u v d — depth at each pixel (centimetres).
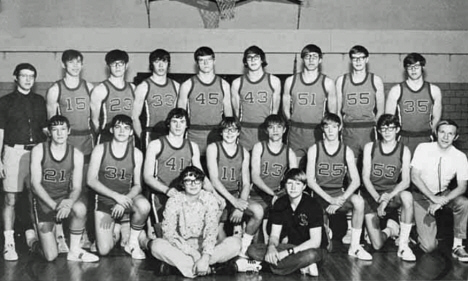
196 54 412
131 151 386
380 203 381
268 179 392
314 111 418
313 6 489
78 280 325
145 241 372
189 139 416
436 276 336
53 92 415
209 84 414
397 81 493
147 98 415
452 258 375
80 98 417
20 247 396
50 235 366
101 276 332
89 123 420
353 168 391
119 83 420
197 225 344
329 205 379
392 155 396
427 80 494
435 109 431
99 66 484
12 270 343
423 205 392
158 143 384
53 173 380
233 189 390
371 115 423
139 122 420
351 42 490
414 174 396
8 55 480
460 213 380
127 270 345
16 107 404
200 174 341
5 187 395
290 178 344
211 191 378
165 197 382
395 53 493
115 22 484
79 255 367
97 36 482
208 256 332
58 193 386
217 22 486
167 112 418
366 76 423
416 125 429
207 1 484
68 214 362
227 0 485
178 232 348
